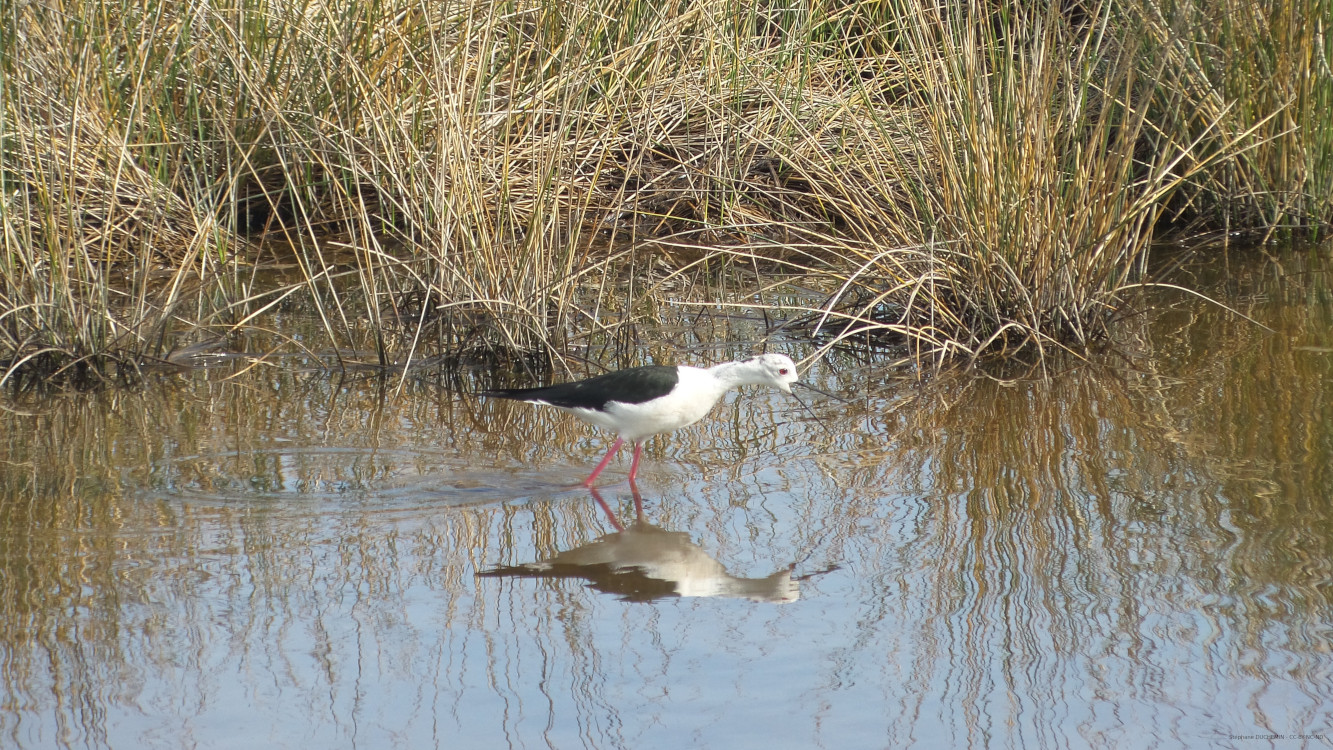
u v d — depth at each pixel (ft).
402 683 21.02
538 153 45.88
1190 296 43.32
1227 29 46.68
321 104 48.42
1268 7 46.44
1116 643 21.83
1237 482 28.22
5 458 30.63
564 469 30.63
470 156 39.60
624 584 24.56
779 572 24.88
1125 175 38.37
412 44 47.70
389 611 23.35
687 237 50.75
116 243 46.11
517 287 38.73
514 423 34.06
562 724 19.92
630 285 40.93
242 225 51.16
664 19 51.57
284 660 21.63
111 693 20.57
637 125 50.26
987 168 37.93
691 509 28.12
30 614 22.90
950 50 38.58
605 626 22.91
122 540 25.99
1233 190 48.83
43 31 45.80
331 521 27.27
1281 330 39.27
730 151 52.21
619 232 51.16
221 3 48.01
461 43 45.01
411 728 19.80
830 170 43.83
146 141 47.34
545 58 48.98
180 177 48.42
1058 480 28.84
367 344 40.63
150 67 47.24
